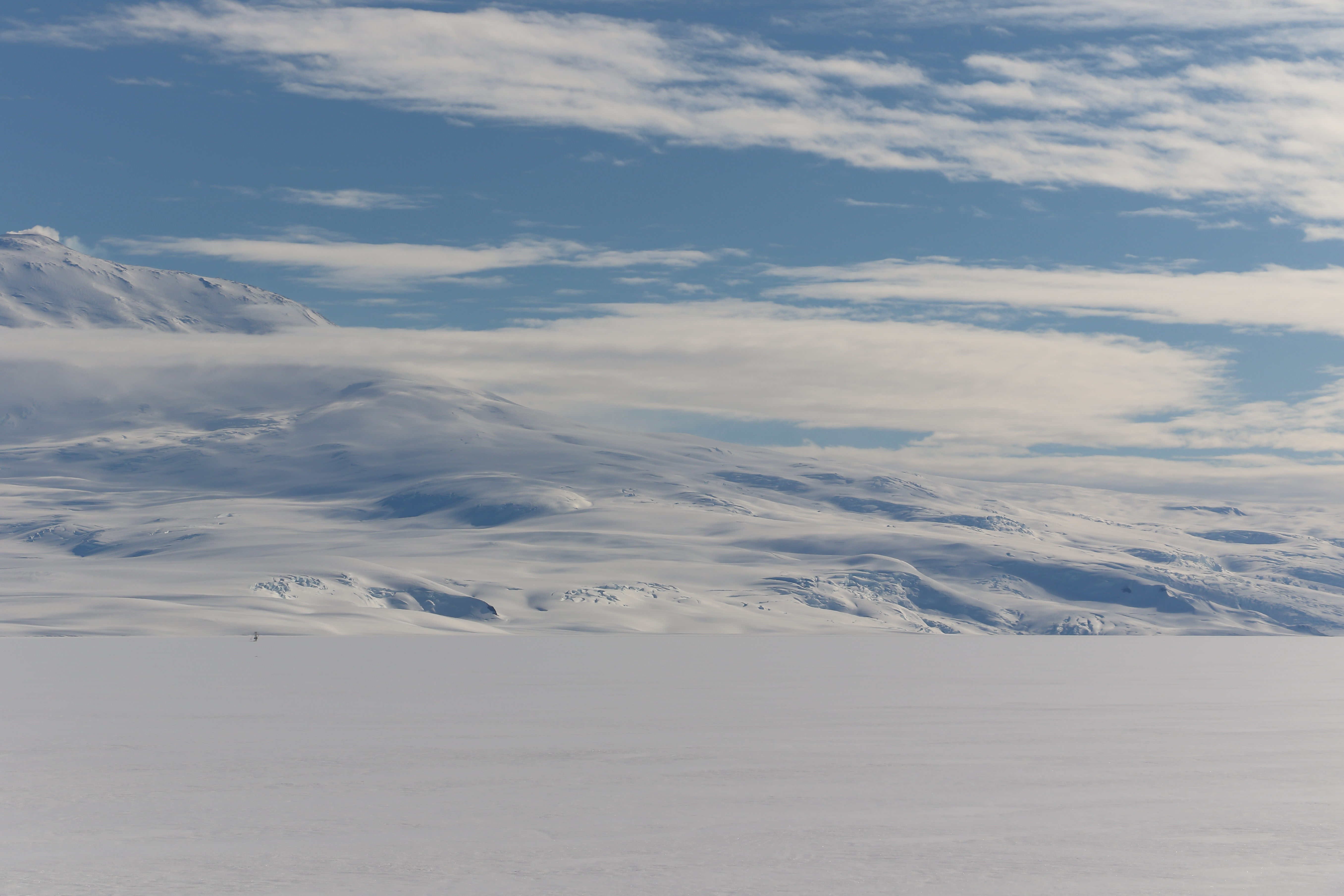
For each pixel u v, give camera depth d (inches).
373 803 1747.0
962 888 1302.9
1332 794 1847.9
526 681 4160.9
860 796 1809.8
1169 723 2834.6
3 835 1534.2
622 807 1724.9
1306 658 7155.5
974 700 3452.3
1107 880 1339.8
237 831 1557.6
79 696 3420.3
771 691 3762.3
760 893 1279.5
